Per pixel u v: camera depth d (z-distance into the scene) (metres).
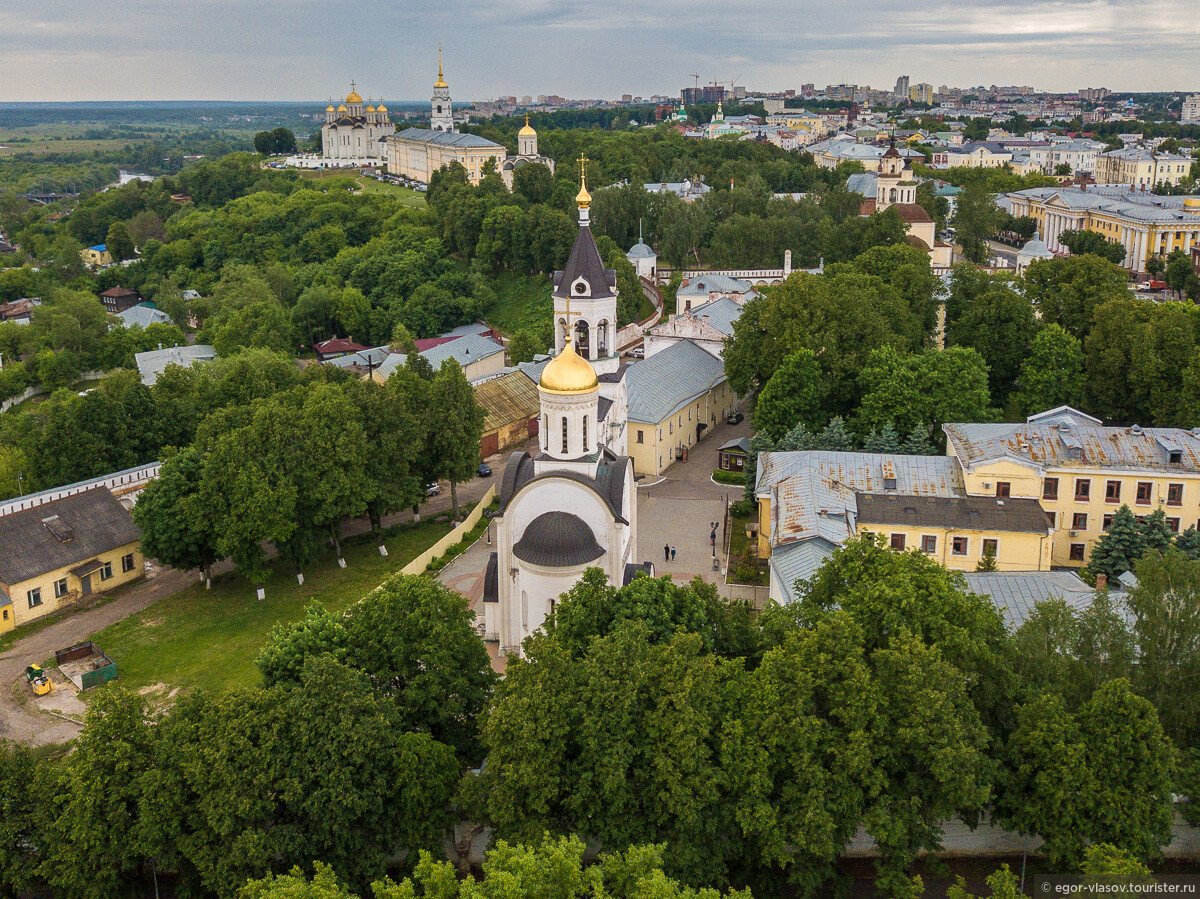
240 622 97.56
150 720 62.22
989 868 64.50
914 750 58.34
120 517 108.31
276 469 99.00
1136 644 68.00
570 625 68.12
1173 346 127.25
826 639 61.50
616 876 51.06
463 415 117.94
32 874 56.22
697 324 162.00
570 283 100.12
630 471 88.69
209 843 56.75
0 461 121.88
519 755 58.09
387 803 60.88
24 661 91.31
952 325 155.12
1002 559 95.94
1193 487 100.62
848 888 62.03
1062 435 105.81
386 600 69.38
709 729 58.34
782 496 101.88
